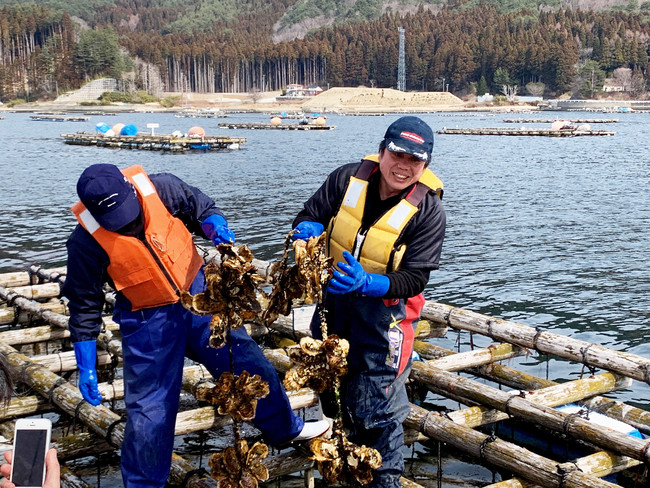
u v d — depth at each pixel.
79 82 184.00
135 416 4.15
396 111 160.00
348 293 4.17
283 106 185.12
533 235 16.84
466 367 6.78
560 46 189.75
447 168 34.19
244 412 3.86
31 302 8.58
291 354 3.90
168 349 4.18
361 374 4.24
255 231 17.19
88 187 3.86
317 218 4.38
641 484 5.46
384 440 4.31
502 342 7.14
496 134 65.00
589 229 17.66
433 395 7.24
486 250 15.13
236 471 3.92
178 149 45.56
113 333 8.14
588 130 64.50
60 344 8.48
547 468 4.84
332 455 4.01
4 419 5.85
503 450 5.09
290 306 3.83
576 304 11.26
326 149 47.53
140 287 4.08
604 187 26.59
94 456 6.00
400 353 4.25
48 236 16.58
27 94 182.38
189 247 4.28
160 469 4.18
